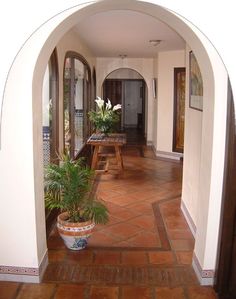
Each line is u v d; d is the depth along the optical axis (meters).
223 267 2.37
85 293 2.46
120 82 12.53
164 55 7.21
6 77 2.14
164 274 2.71
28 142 2.38
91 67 7.52
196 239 2.78
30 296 2.42
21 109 2.33
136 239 3.35
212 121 2.36
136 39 5.52
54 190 2.96
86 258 2.95
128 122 13.43
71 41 4.73
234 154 2.21
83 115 6.72
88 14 2.44
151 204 4.38
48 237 3.34
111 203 4.41
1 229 2.52
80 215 3.09
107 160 6.88
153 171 6.22
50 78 3.89
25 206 2.47
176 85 7.15
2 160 2.41
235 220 2.29
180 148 7.27
